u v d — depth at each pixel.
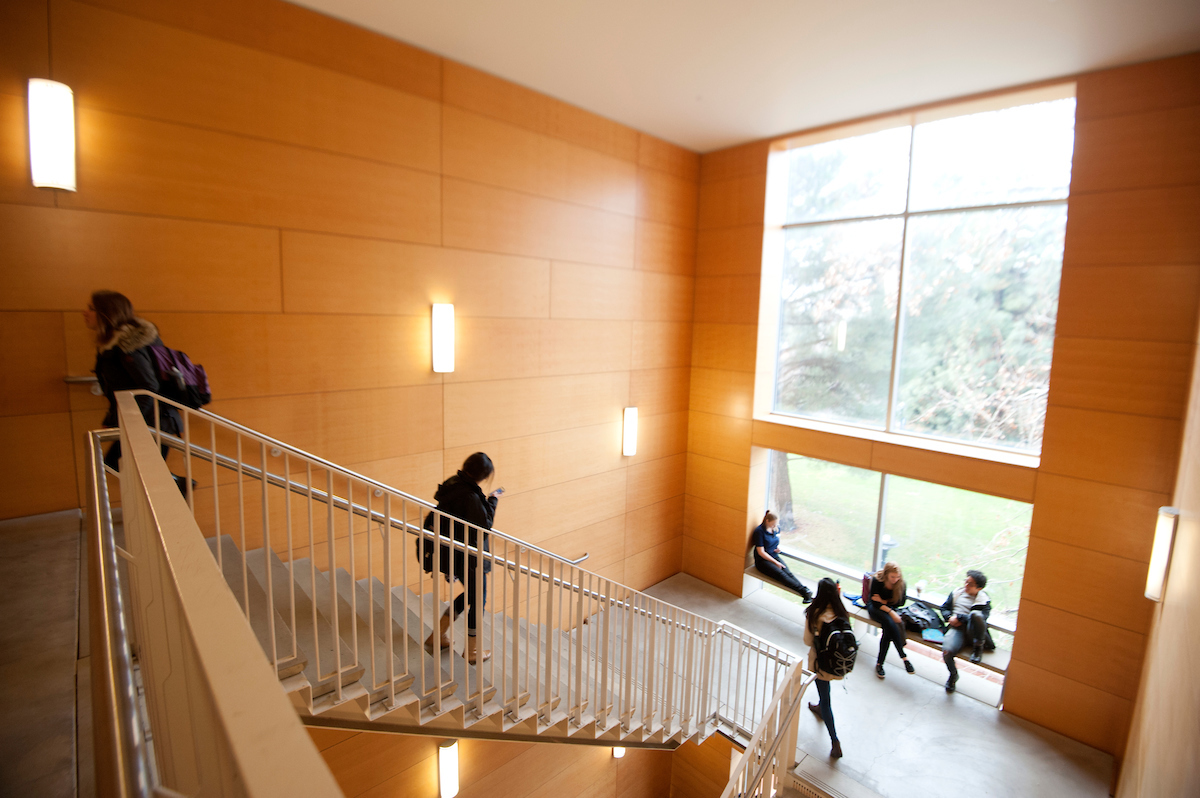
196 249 3.97
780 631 7.02
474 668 3.75
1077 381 5.14
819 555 7.48
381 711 2.99
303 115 4.36
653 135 7.13
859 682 6.18
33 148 3.26
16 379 3.43
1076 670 5.28
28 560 3.02
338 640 2.81
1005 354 5.92
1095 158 4.99
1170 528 4.08
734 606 7.58
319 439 4.67
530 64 5.28
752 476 7.70
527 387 6.12
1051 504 5.34
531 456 6.26
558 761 5.95
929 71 5.24
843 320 7.10
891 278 6.66
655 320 7.54
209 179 3.99
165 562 0.90
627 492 7.47
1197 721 1.86
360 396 4.87
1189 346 4.59
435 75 5.07
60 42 3.39
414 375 5.19
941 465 6.02
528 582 3.44
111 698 0.71
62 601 2.63
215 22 3.93
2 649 2.25
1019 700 5.62
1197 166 4.54
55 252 3.47
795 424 7.21
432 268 5.21
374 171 4.77
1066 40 4.57
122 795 0.55
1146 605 4.88
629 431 7.23
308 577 4.19
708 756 6.68
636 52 5.04
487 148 5.50
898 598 6.21
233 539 4.06
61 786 1.59
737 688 5.25
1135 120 4.79
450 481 3.74
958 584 6.34
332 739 4.42
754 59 5.13
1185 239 4.60
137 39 3.64
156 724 1.15
